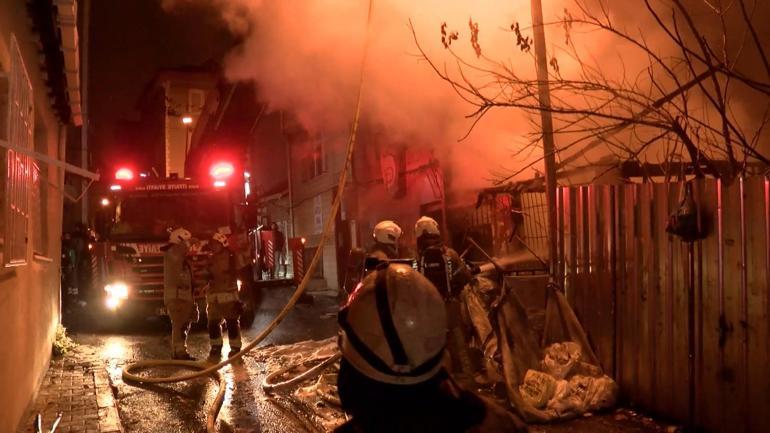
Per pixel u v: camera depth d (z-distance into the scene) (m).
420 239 6.00
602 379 5.75
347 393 1.59
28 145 6.00
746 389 4.56
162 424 5.79
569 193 6.53
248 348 4.78
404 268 1.63
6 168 4.61
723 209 4.77
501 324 6.05
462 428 1.60
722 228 4.77
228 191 12.57
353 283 5.79
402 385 1.53
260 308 14.67
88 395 6.65
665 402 5.35
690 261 5.05
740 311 4.61
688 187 5.04
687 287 5.09
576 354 5.89
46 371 7.70
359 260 5.80
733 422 4.67
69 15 6.21
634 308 5.70
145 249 11.61
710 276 4.88
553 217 6.65
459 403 1.62
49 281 8.30
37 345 6.73
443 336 1.59
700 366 4.97
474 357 6.45
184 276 8.71
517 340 6.00
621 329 5.86
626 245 5.78
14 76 4.84
